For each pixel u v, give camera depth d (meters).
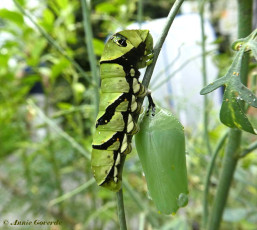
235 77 0.11
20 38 0.27
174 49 0.23
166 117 0.12
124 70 0.13
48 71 0.26
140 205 0.18
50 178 0.32
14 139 0.36
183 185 0.12
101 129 0.13
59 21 0.25
